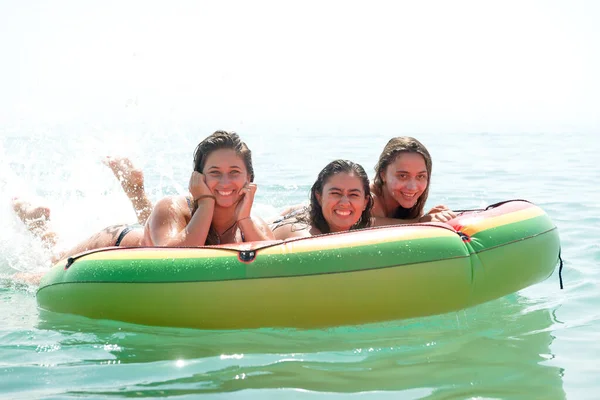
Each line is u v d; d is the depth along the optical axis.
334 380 2.85
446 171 9.53
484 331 3.48
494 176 9.00
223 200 3.89
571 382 2.81
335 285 3.27
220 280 3.29
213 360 3.08
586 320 3.62
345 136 16.12
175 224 4.01
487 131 18.34
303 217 4.28
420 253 3.38
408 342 3.32
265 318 3.30
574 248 5.17
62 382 2.86
